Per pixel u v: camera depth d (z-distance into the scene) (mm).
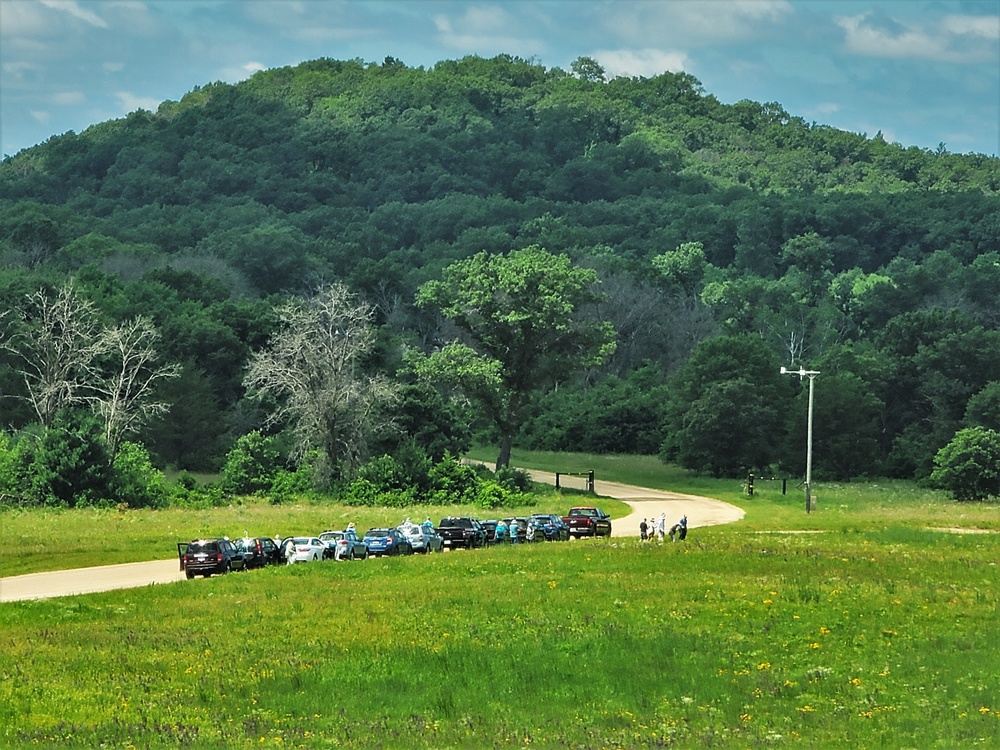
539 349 140625
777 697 37031
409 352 139375
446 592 55562
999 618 48625
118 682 39094
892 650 42781
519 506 114750
